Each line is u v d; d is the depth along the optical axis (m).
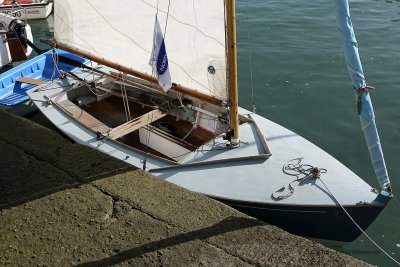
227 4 6.01
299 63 13.15
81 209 3.46
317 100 11.23
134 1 7.43
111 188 3.67
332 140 9.73
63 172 3.85
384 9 17.42
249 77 12.43
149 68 7.88
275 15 17.02
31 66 11.56
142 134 8.16
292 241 3.18
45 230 3.28
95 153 4.12
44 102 8.65
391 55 13.51
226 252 3.09
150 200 3.55
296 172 6.56
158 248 3.12
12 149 4.14
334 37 14.83
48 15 18.17
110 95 9.48
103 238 3.21
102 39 8.05
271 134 7.37
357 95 5.28
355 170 8.80
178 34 7.27
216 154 6.90
